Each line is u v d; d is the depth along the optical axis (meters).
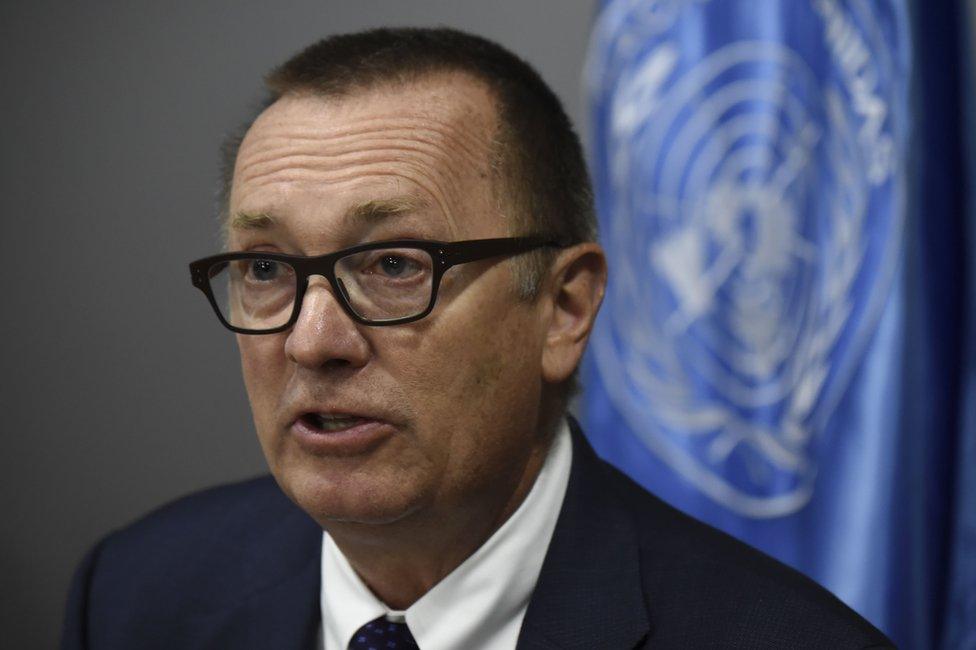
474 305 1.72
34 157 4.78
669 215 3.34
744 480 3.26
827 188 3.25
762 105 3.25
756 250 3.25
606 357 3.44
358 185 1.67
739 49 3.30
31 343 4.80
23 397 4.82
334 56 1.82
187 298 4.68
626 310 3.40
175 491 4.70
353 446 1.70
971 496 3.23
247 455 4.65
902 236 3.18
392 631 1.96
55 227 4.78
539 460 1.96
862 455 3.19
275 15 4.57
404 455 1.70
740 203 3.26
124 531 2.60
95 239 4.75
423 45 1.85
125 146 4.71
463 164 1.75
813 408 3.23
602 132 3.46
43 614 4.79
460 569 1.88
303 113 1.74
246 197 1.75
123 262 4.73
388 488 1.70
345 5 4.52
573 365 1.96
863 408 3.19
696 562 1.94
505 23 4.42
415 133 1.71
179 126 4.66
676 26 3.37
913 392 3.19
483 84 1.83
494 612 1.89
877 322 3.19
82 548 4.77
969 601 3.21
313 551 2.28
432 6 4.47
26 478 4.82
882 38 3.26
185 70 4.65
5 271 4.81
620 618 1.86
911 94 3.23
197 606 2.31
